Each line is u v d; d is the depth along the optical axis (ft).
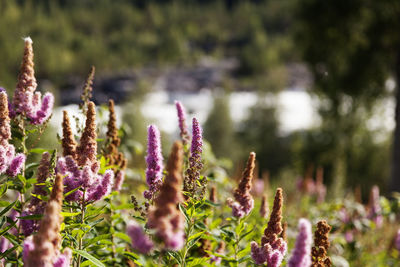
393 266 21.26
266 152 133.08
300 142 92.27
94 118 10.73
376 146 86.38
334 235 20.52
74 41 466.29
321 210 25.21
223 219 15.21
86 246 10.23
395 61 68.13
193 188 10.84
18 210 11.11
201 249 12.40
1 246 11.64
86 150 10.64
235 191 12.19
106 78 422.41
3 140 10.55
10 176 10.71
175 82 429.38
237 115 211.82
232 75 479.41
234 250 11.77
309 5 70.13
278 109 171.42
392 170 61.98
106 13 629.92
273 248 10.57
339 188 39.86
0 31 249.34
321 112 85.81
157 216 7.10
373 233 23.66
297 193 30.99
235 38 647.15
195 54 559.79
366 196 81.87
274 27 634.02
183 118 14.02
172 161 7.15
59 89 330.13
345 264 17.60
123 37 580.30
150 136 10.74
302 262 9.24
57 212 6.97
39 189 10.37
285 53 482.69
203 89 407.85
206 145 20.88
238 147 143.33
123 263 12.42
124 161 14.25
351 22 68.54
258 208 16.85
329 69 72.84
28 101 11.86
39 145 30.63
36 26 446.19
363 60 69.36
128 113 92.73
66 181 9.96
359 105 79.61
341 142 85.30
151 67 524.52
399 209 22.45
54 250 7.07
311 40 72.13
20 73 11.96
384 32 67.67
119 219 12.95
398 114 62.34
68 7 623.77
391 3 64.39
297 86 372.99
